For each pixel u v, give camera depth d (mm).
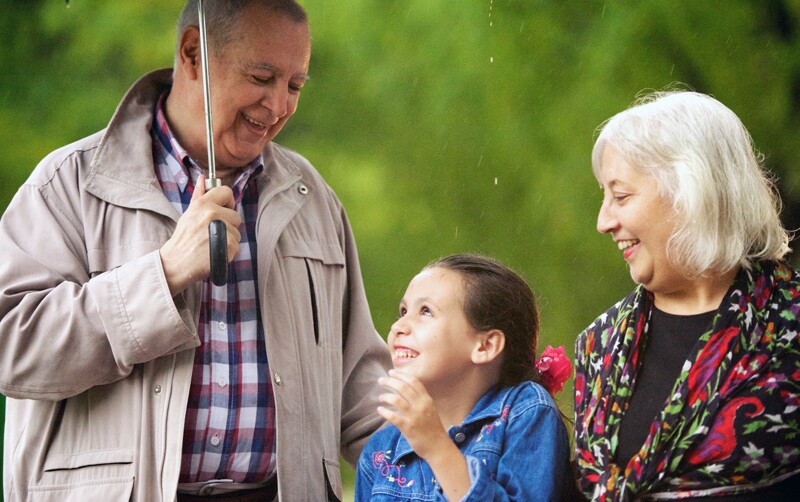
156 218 4680
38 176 4711
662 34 11047
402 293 11688
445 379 4160
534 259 11344
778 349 3562
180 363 4539
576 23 11594
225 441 4613
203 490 4609
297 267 4906
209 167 4559
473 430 4121
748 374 3553
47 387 4438
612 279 11188
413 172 11852
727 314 3627
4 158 11828
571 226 11273
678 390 3613
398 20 12156
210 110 4539
